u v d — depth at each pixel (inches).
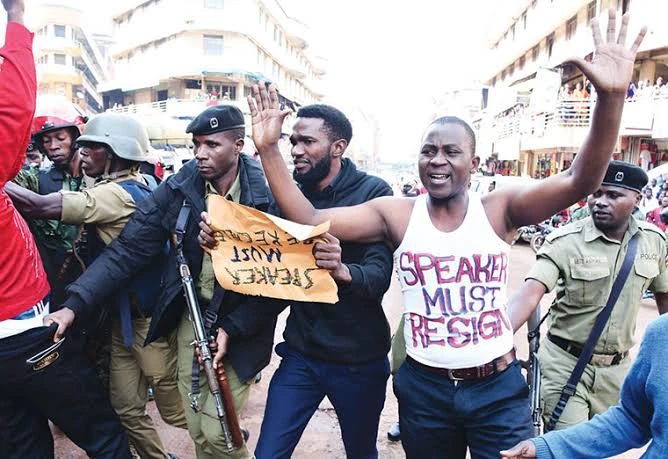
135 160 107.5
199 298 101.0
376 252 91.3
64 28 1625.2
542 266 103.7
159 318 97.9
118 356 111.2
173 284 97.6
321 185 102.0
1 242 80.4
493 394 79.5
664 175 388.2
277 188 87.7
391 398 170.7
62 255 116.9
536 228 521.0
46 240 115.7
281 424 96.0
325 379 98.5
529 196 78.9
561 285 107.0
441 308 80.2
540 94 668.1
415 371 84.2
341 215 88.4
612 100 69.4
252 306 95.2
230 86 1336.1
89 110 2047.2
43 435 96.2
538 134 697.6
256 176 101.8
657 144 608.4
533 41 1065.5
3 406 87.8
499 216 81.7
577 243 103.9
